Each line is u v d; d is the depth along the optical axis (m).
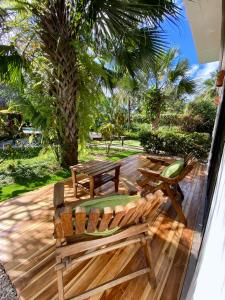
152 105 6.96
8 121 4.54
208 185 2.71
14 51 3.02
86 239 1.11
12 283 1.25
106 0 2.21
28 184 2.95
